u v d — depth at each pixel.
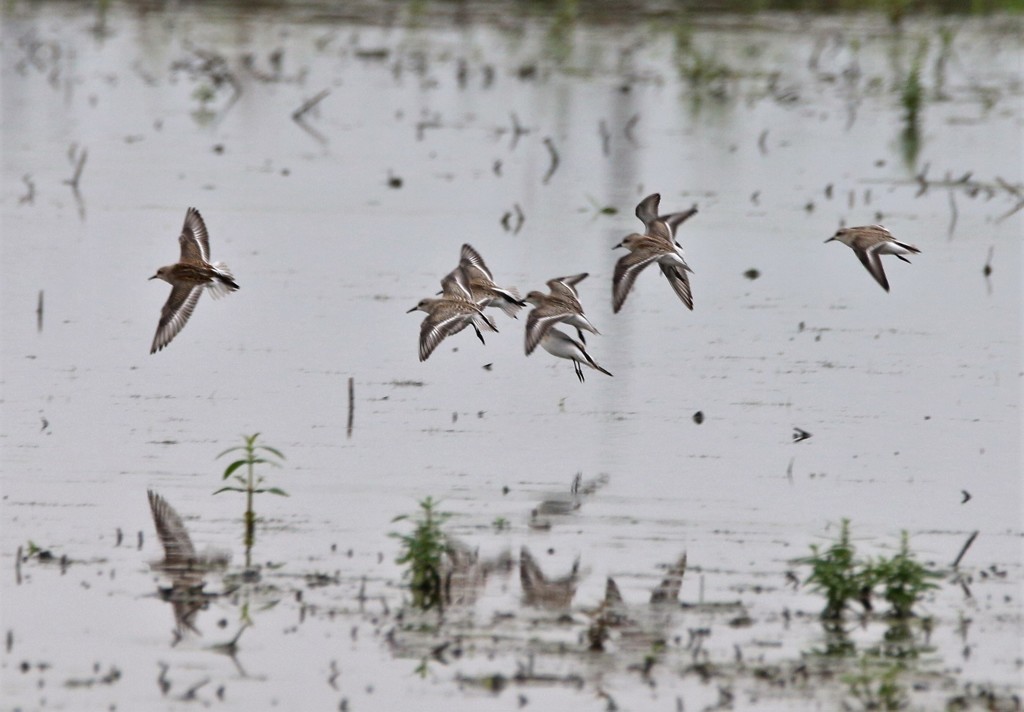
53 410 20.17
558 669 13.38
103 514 16.83
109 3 55.81
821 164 35.50
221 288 16.84
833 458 18.98
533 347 17.48
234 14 54.69
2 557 15.63
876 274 18.25
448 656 13.64
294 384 21.53
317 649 13.74
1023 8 54.53
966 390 21.58
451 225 29.92
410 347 23.27
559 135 38.28
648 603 14.79
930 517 17.22
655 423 20.23
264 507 17.16
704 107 41.81
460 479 18.16
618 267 17.98
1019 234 29.84
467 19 54.03
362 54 47.78
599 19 54.00
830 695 12.93
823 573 14.65
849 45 49.62
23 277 26.00
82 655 13.63
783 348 23.45
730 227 30.06
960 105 42.16
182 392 21.06
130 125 38.59
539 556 15.90
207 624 14.23
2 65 45.06
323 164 35.09
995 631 14.26
